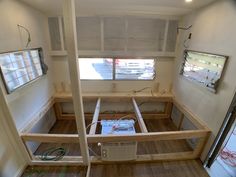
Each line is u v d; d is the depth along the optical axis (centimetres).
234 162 224
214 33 194
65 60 309
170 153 231
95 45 294
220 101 184
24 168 204
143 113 349
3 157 170
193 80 241
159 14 272
